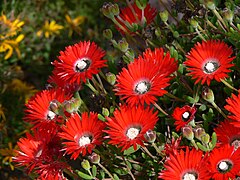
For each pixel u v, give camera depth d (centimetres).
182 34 56
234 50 54
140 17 58
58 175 51
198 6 56
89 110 56
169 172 45
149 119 47
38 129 54
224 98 53
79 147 48
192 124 48
